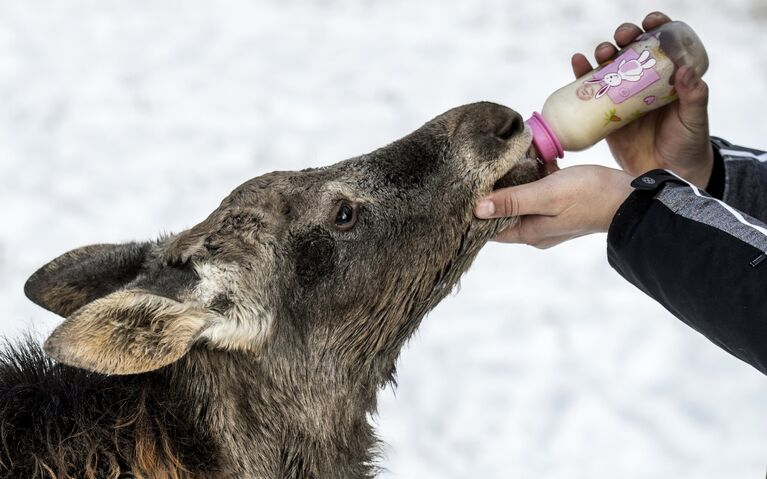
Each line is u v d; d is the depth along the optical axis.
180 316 3.87
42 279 4.60
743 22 13.84
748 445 6.96
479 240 4.55
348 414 4.54
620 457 6.91
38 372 4.15
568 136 4.41
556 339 7.90
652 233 3.60
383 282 4.46
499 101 11.48
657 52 4.32
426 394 7.35
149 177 9.86
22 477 3.83
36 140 10.42
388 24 13.36
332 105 11.34
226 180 9.86
